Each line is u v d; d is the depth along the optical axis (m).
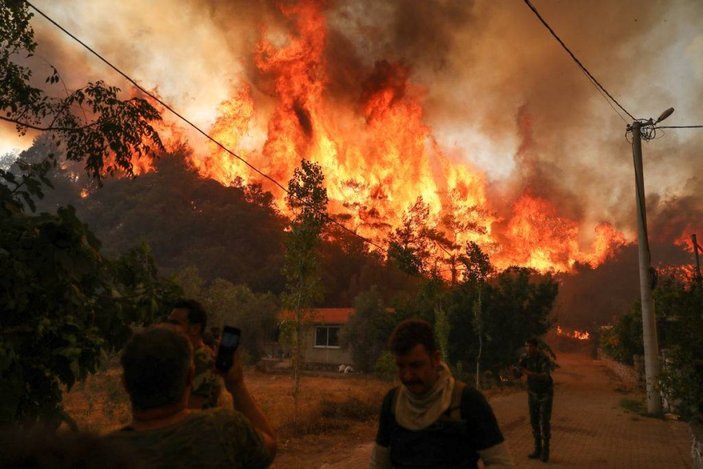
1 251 4.42
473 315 29.09
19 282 4.23
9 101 8.53
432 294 29.38
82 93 8.99
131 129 9.19
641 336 28.05
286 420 13.62
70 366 4.30
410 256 31.17
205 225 92.88
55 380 4.54
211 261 83.25
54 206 85.38
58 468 1.19
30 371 4.38
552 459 10.04
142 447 1.88
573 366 51.38
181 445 1.92
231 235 91.62
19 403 4.36
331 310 43.41
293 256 15.66
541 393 10.02
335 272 85.38
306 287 15.57
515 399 20.97
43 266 4.27
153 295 5.09
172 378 2.00
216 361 2.40
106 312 4.81
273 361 40.78
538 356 10.11
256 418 2.38
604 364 52.50
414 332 3.08
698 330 11.77
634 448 11.25
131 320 5.04
